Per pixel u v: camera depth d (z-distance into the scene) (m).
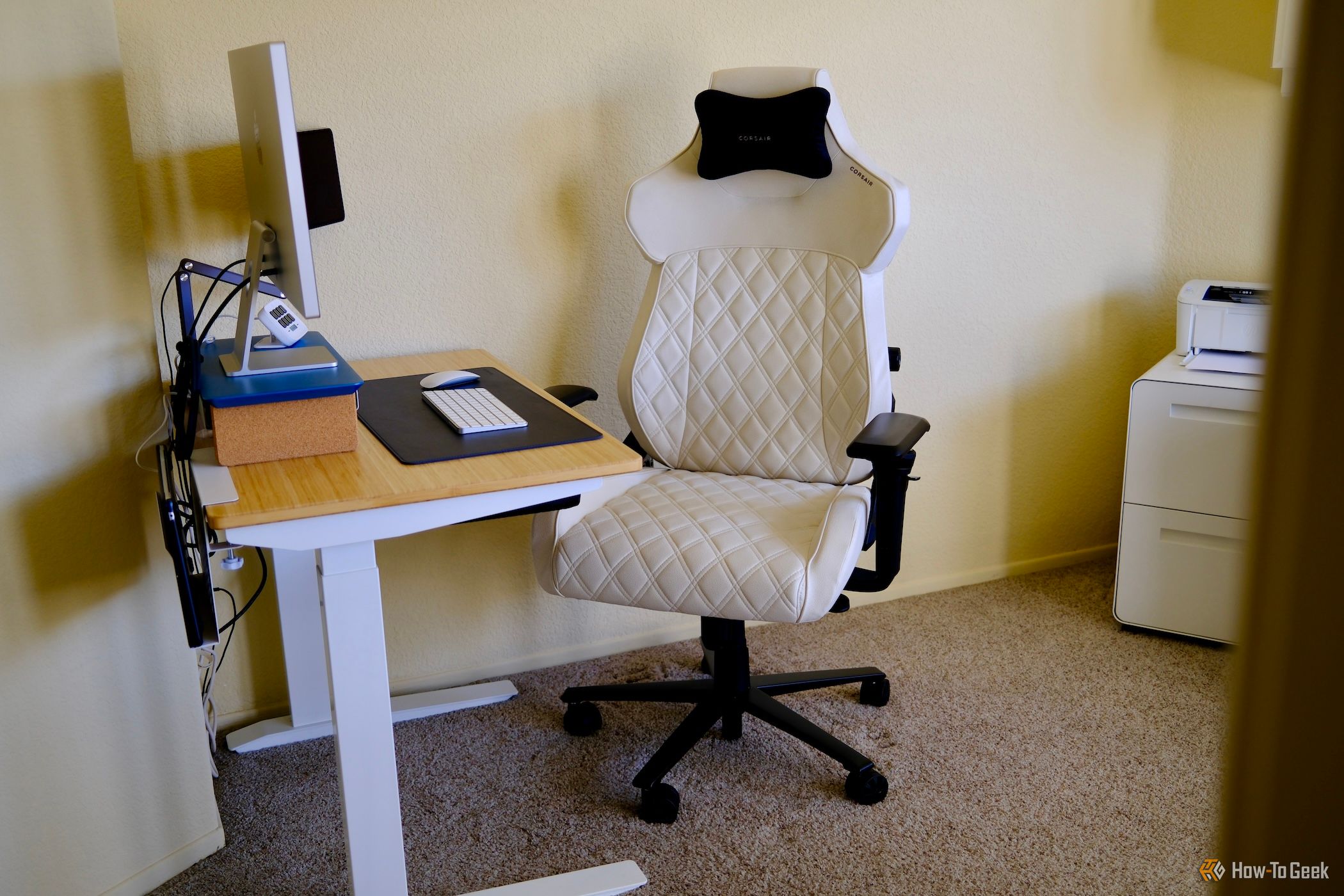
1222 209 2.89
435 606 2.51
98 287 1.68
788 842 1.94
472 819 2.03
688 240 2.25
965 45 2.65
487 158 2.31
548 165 2.38
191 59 2.04
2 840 1.65
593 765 2.21
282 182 1.47
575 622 2.67
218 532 1.44
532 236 2.40
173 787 1.88
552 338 2.49
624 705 2.45
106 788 1.78
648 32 2.38
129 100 2.00
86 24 1.62
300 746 2.30
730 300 2.23
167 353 2.02
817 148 2.04
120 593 1.76
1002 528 3.07
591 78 2.36
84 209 1.65
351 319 2.29
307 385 1.64
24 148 1.56
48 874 1.72
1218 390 2.46
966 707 2.38
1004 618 2.83
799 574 1.84
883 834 1.95
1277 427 0.18
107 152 1.67
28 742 1.66
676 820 2.01
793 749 2.23
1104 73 2.79
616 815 2.03
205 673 2.28
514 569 2.57
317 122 2.16
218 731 2.36
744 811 2.03
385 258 2.29
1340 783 0.19
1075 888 1.79
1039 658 2.60
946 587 3.03
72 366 1.66
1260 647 0.19
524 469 1.59
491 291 2.40
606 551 1.93
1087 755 2.19
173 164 2.07
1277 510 0.18
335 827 2.02
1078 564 3.18
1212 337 2.65
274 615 2.35
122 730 1.79
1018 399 2.98
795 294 2.18
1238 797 0.21
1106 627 2.77
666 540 1.93
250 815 2.06
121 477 1.74
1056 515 3.14
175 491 1.72
